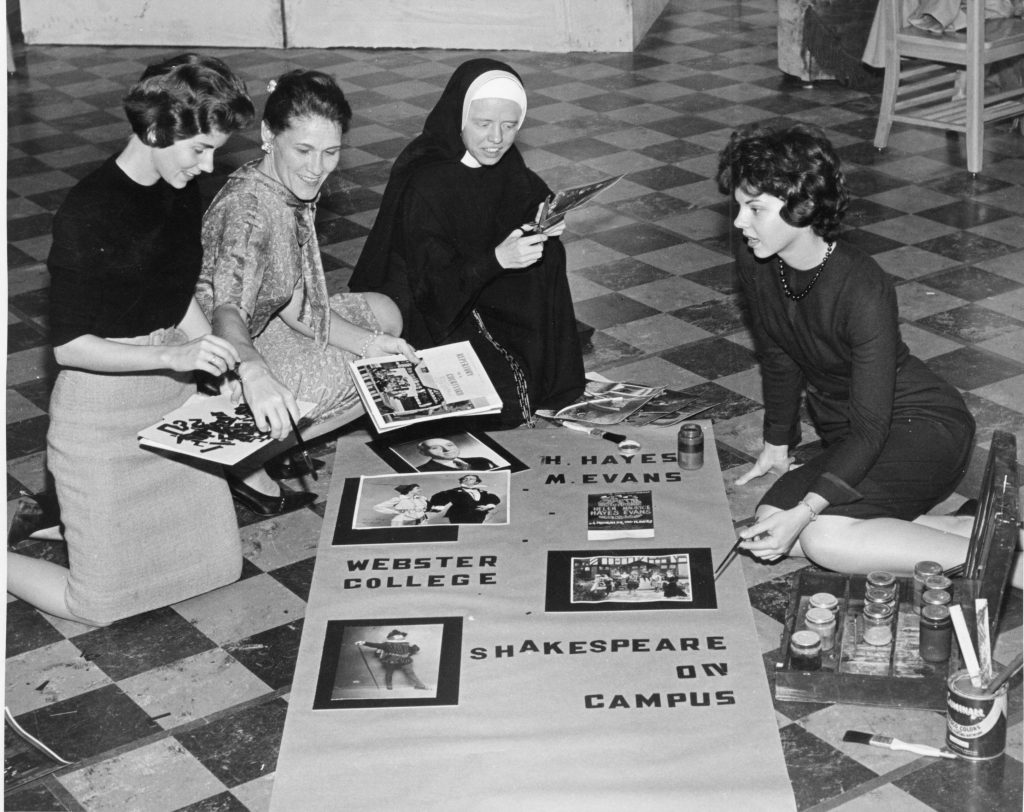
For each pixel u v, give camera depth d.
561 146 7.80
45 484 4.51
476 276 4.46
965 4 7.26
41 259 6.44
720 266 6.06
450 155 4.59
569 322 4.75
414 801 2.96
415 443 4.52
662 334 5.43
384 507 4.12
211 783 3.16
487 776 3.03
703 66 9.28
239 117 3.27
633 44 9.71
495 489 4.20
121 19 10.41
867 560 3.66
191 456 3.53
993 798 2.99
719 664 3.37
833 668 3.34
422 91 9.12
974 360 5.05
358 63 9.86
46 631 3.78
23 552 4.19
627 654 3.41
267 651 3.64
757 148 3.41
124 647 3.68
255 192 3.86
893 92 7.36
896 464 3.71
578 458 4.37
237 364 3.60
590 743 3.11
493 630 3.53
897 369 3.79
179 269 3.53
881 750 3.15
